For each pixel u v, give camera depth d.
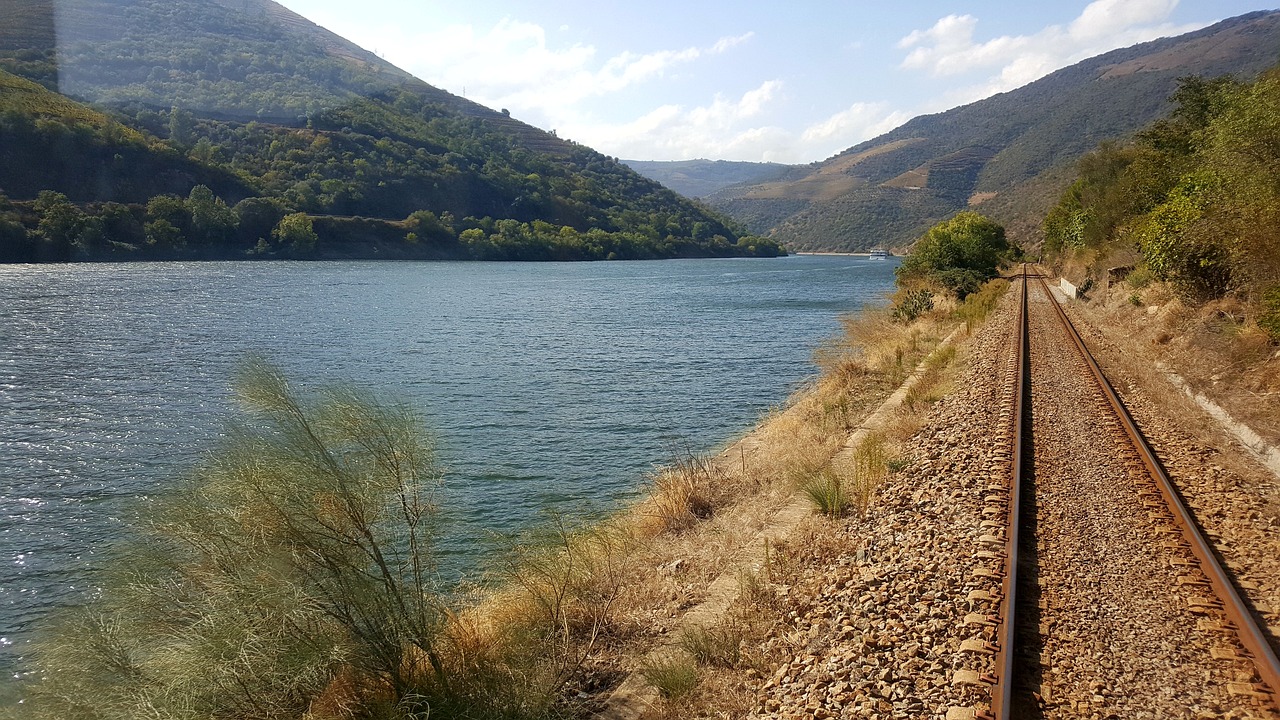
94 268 79.88
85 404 23.17
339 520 5.89
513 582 8.24
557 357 32.25
